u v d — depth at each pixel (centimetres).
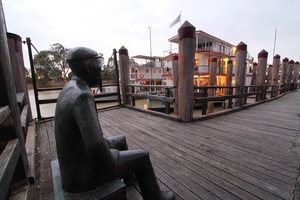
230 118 404
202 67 1714
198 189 154
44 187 162
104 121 394
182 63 349
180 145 251
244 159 207
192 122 368
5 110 122
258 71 711
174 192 150
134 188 159
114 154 100
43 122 388
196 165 195
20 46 339
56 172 123
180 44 345
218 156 215
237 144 252
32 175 167
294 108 541
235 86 509
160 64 2977
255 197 142
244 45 495
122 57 545
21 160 152
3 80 135
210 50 1633
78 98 81
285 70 1053
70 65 94
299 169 183
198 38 1681
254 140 266
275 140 266
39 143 270
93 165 95
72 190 93
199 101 399
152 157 215
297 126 337
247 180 165
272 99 762
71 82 93
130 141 269
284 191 149
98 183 99
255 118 405
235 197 143
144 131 316
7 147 123
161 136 289
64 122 86
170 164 197
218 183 161
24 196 142
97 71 96
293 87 1308
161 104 1148
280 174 174
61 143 89
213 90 840
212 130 315
